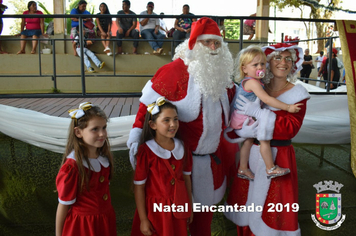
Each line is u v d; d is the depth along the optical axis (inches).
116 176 118.6
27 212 111.1
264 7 289.0
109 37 253.4
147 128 74.7
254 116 80.0
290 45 79.3
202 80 75.6
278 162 80.2
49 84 235.9
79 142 67.9
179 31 250.8
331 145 142.4
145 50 271.1
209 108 77.8
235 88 88.1
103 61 252.5
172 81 77.0
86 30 243.0
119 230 105.5
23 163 120.9
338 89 216.8
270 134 77.4
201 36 76.0
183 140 79.7
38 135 112.6
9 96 125.2
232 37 584.1
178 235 74.9
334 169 137.1
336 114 138.8
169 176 73.8
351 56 116.7
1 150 121.5
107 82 240.5
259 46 81.7
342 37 118.9
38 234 102.9
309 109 140.0
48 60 246.4
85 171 67.6
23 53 249.8
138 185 73.9
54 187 118.5
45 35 261.9
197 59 76.2
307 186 128.0
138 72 251.6
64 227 69.7
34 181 119.6
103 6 250.5
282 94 80.7
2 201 113.7
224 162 95.9
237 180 88.1
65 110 134.3
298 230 80.8
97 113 67.2
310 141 135.7
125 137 110.0
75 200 68.3
